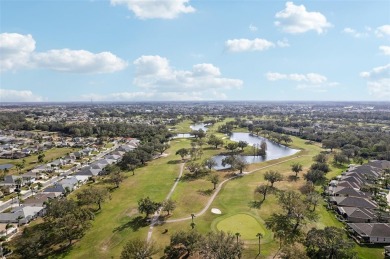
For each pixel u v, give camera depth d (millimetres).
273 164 189875
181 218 106750
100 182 154125
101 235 96125
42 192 133500
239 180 153625
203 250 76250
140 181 154125
